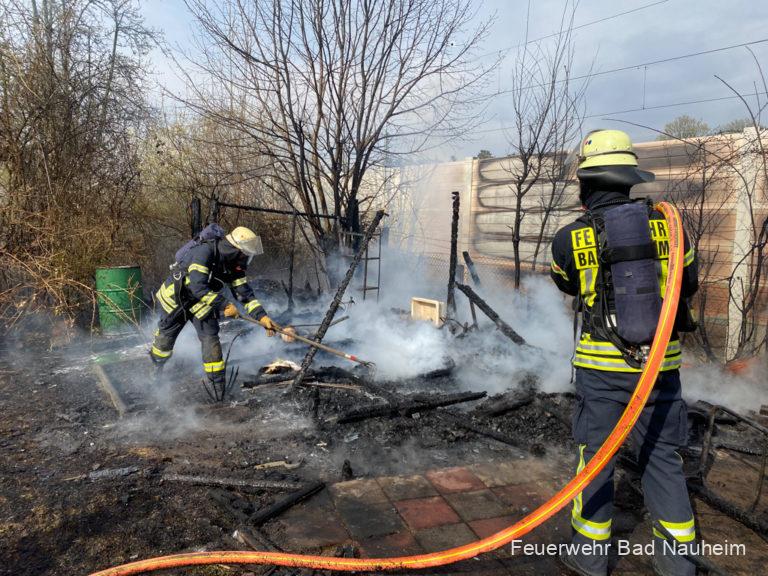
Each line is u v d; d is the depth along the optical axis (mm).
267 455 3439
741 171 5746
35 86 7734
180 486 3031
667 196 6371
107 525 2629
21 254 6797
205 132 10453
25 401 4387
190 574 2258
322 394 4418
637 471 3240
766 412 4207
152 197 10367
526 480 3139
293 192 10266
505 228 9242
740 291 5852
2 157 7406
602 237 2143
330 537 2547
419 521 2691
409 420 3941
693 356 5918
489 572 2328
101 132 8961
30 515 2693
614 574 2326
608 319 2143
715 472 3299
